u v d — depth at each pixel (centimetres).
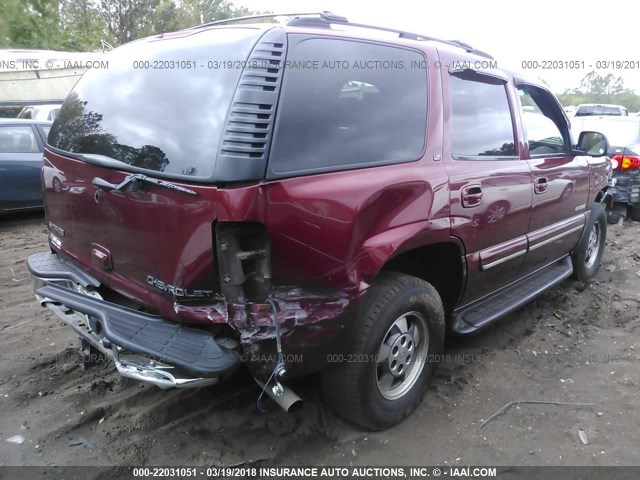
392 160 278
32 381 342
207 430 298
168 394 328
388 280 290
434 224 290
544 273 465
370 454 284
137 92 269
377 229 263
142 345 226
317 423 305
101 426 300
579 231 489
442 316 318
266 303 233
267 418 308
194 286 233
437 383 351
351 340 265
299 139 239
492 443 295
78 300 260
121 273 267
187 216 227
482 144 345
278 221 226
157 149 243
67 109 322
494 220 343
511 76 390
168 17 3419
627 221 867
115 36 3195
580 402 335
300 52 249
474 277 340
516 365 377
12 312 449
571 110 2653
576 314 467
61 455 278
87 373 352
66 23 2762
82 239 292
